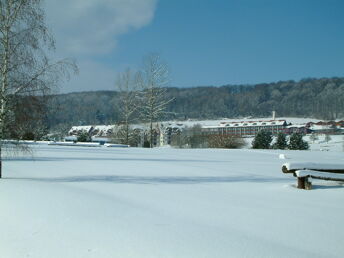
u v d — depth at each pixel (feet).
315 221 21.56
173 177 41.63
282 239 17.95
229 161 69.46
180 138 222.48
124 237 17.46
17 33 38.09
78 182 35.47
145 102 145.18
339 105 497.87
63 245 16.38
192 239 17.38
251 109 566.77
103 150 98.32
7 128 38.04
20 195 26.45
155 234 18.02
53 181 35.65
